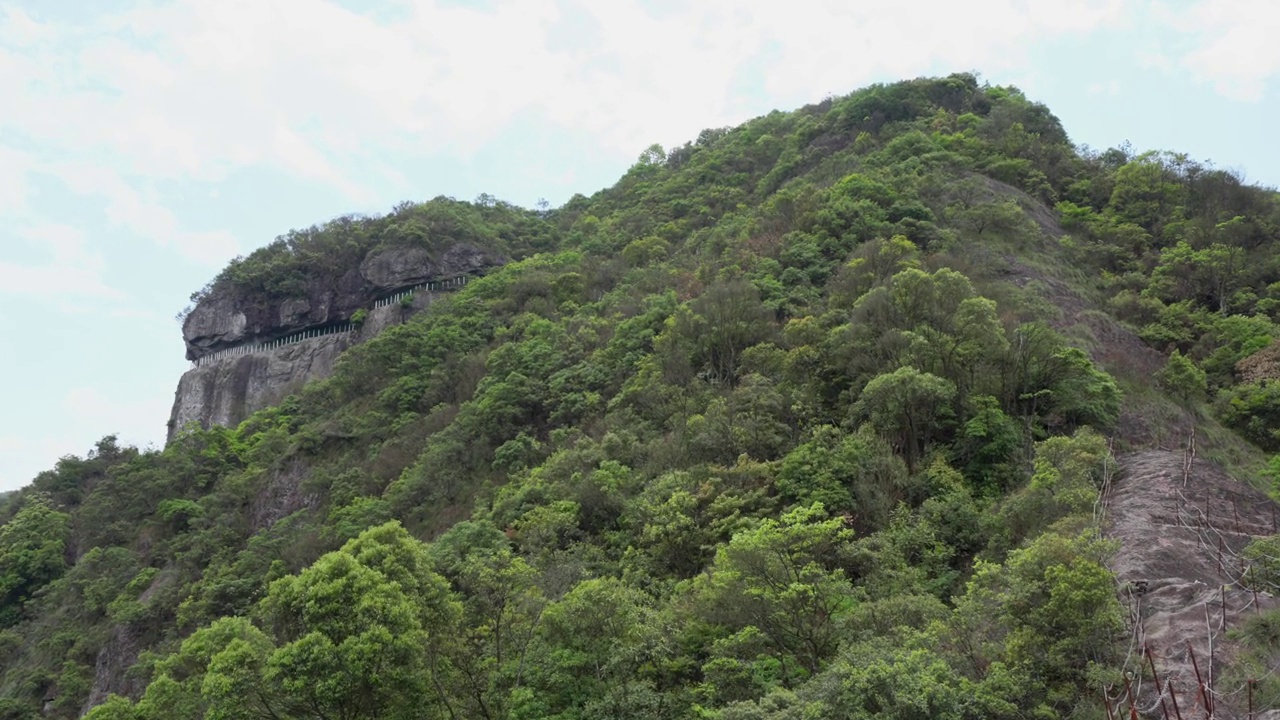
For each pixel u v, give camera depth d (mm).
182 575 58531
